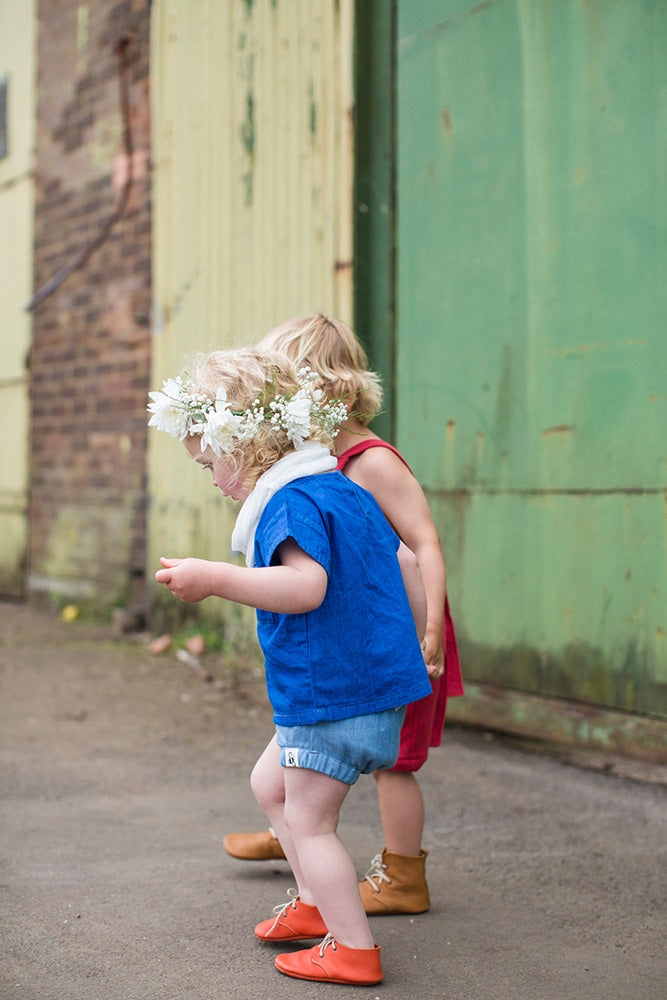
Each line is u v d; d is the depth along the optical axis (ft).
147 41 21.21
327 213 16.31
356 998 7.00
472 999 7.04
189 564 6.72
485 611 14.42
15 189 26.32
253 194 17.87
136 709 15.61
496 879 9.37
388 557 7.38
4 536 26.96
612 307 12.84
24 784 11.98
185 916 8.35
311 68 16.61
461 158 14.62
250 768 12.85
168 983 7.16
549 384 13.56
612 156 12.80
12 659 18.85
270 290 17.51
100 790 11.85
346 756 7.00
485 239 14.32
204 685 17.01
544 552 13.67
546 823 10.91
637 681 12.66
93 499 23.25
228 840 9.62
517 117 13.88
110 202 22.50
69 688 16.76
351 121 15.84
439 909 8.68
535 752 13.51
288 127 17.08
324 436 7.57
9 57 26.50
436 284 15.02
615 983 7.32
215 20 18.75
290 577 6.73
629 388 12.67
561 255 13.39
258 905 8.61
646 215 12.45
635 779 12.26
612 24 12.76
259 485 7.15
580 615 13.25
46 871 9.29
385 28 15.72
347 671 6.97
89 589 23.40
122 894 8.79
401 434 15.58
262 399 7.28
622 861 9.84
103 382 22.84
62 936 7.90
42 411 25.27
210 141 18.90
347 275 15.93
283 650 7.06
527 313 13.80
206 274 19.03
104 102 22.66
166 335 20.15
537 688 13.79
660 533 12.39
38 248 25.41
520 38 13.80
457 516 14.79
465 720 14.69
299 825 7.17
